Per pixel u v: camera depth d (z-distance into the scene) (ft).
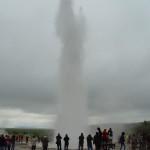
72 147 192.44
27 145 226.17
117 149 193.36
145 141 185.98
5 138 176.55
